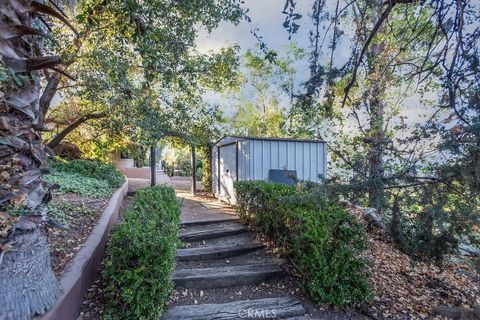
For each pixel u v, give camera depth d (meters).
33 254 1.75
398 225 2.87
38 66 1.60
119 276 2.36
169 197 4.48
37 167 1.75
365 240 3.20
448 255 2.95
